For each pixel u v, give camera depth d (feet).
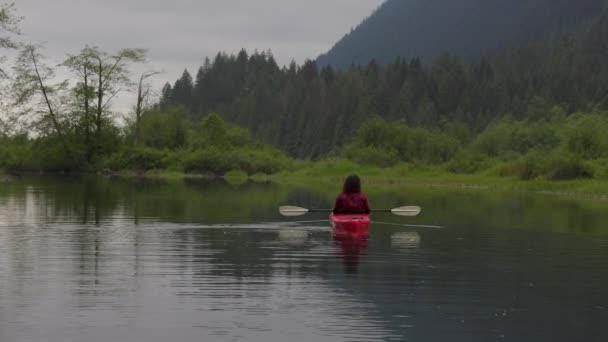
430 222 55.88
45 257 35.88
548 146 237.45
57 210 64.23
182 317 24.09
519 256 37.63
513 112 428.56
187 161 197.88
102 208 66.85
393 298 27.04
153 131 219.00
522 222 56.24
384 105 437.17
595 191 104.47
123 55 196.24
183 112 244.63
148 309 25.08
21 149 197.06
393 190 113.29
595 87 449.89
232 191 103.71
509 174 151.02
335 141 410.31
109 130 200.64
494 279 30.96
